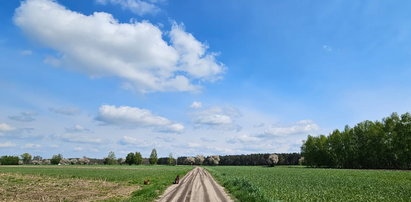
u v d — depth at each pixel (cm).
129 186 3925
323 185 3891
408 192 3053
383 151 9756
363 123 11319
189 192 3014
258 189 2880
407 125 9000
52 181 4853
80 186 3931
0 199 2623
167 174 6975
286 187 3603
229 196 2683
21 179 5262
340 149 12056
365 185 3825
